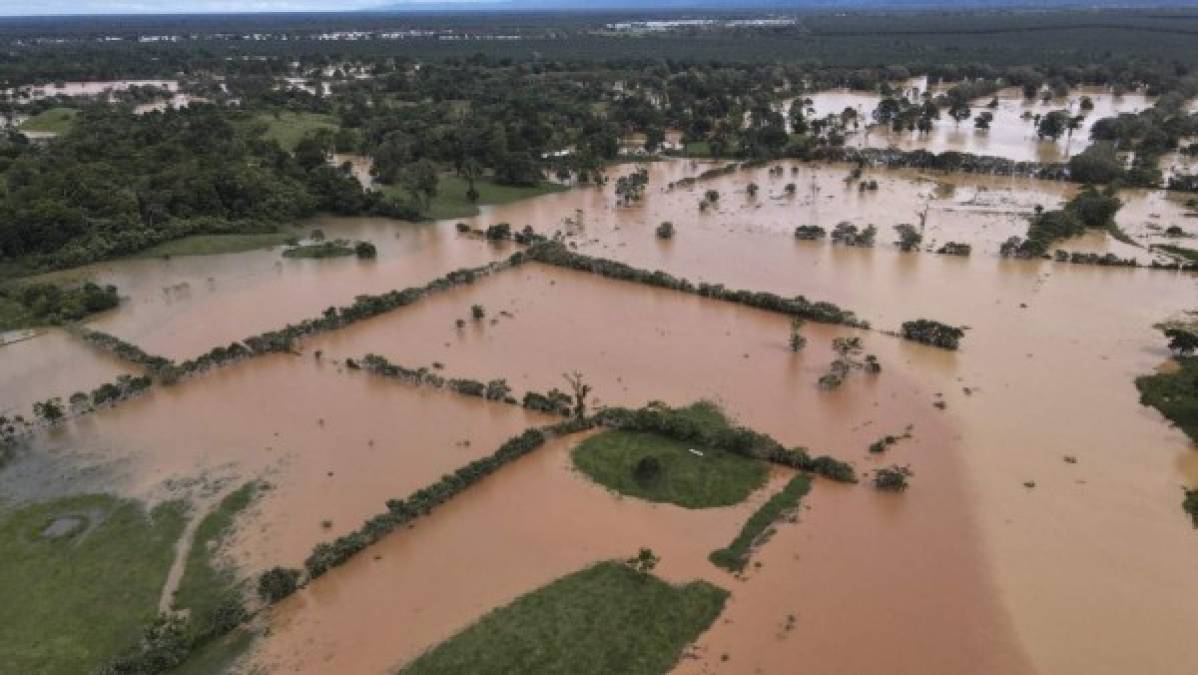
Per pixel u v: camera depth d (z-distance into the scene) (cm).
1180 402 6388
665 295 8894
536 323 8238
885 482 5425
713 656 4147
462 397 6744
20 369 7431
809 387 6819
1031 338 7625
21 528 5234
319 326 8056
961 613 4434
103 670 4028
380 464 5847
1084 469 5634
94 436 6291
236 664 4153
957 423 6219
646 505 5322
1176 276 9081
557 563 4809
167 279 9588
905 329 7644
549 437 6053
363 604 4541
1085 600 4516
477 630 4312
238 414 6575
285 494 5525
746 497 5384
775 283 9156
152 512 5362
